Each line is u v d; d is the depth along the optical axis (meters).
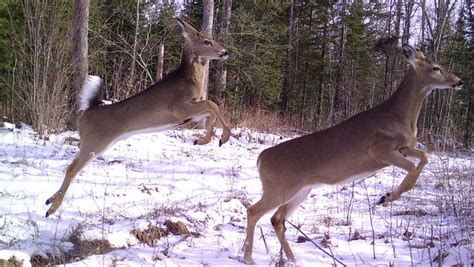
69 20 9.02
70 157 6.21
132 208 4.53
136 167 6.15
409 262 3.59
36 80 7.71
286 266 3.52
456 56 16.83
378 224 4.57
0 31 10.69
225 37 12.96
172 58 15.10
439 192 5.63
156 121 4.56
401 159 3.65
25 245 3.56
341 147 3.71
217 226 4.36
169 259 3.58
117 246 3.72
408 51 3.83
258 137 9.23
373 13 21.20
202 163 6.69
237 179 6.08
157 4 14.13
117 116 4.55
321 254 3.80
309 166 3.74
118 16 14.22
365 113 3.81
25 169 5.48
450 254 3.61
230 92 14.65
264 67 15.36
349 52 20.83
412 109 3.83
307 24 21.19
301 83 22.30
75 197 4.75
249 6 15.54
